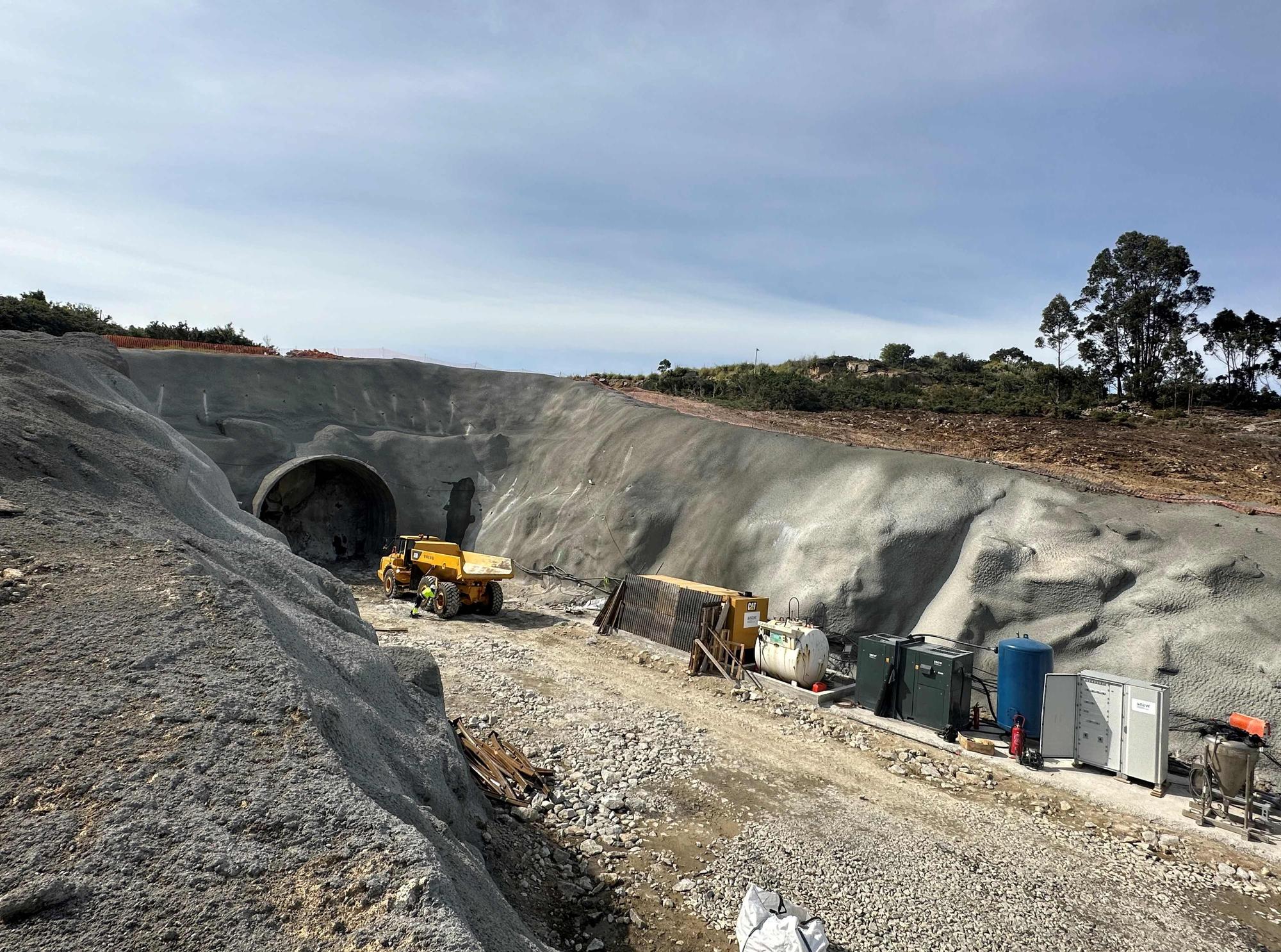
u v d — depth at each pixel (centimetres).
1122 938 681
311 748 427
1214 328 4659
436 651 1477
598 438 2562
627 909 679
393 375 3002
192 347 3066
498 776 878
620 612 1719
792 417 3156
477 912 424
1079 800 980
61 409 911
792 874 749
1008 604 1353
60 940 299
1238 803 941
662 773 973
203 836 358
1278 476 2075
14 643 450
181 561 595
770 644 1409
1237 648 1111
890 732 1184
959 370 5562
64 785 365
